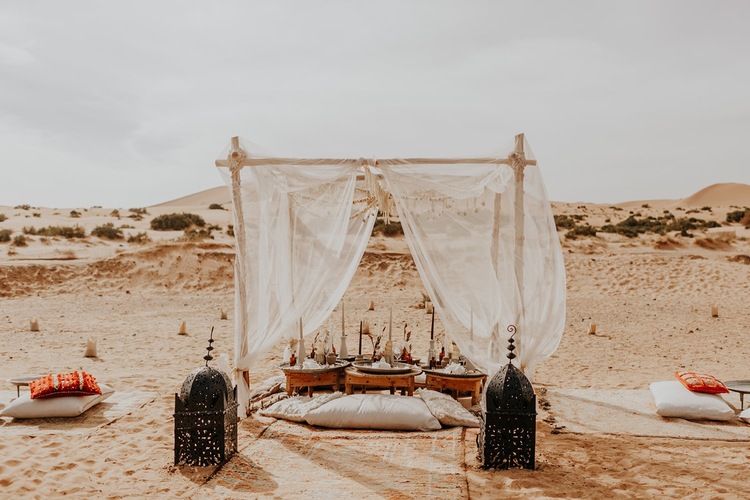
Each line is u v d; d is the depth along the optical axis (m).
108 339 16.34
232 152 8.98
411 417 8.31
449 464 6.92
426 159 8.91
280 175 9.09
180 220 44.72
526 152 8.83
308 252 9.20
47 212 61.06
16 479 6.35
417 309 21.88
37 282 24.64
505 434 6.80
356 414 8.38
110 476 6.54
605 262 27.84
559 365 13.60
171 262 26.75
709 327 18.47
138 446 7.58
